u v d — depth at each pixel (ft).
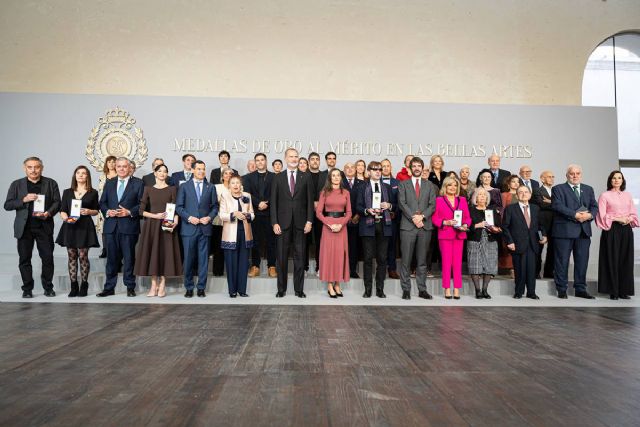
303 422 6.36
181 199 17.95
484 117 27.73
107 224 18.03
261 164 21.68
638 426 6.31
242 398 7.25
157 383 7.93
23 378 8.15
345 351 10.17
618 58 30.55
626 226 18.74
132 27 28.22
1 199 26.55
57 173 26.76
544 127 27.94
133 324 12.92
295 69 28.53
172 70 28.27
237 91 28.37
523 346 10.76
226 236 18.12
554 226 19.20
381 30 28.78
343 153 27.12
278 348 10.37
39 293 18.61
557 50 29.35
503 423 6.38
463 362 9.39
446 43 28.94
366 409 6.84
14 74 27.94
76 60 28.07
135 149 26.81
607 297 19.17
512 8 29.22
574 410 6.88
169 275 17.90
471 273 18.80
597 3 29.55
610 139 28.09
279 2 28.58
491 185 23.21
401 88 28.73
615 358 9.75
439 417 6.57
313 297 18.49
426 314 15.01
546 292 19.92
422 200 18.45
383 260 18.67
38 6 28.02
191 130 26.96
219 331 12.11
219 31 28.45
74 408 6.80
